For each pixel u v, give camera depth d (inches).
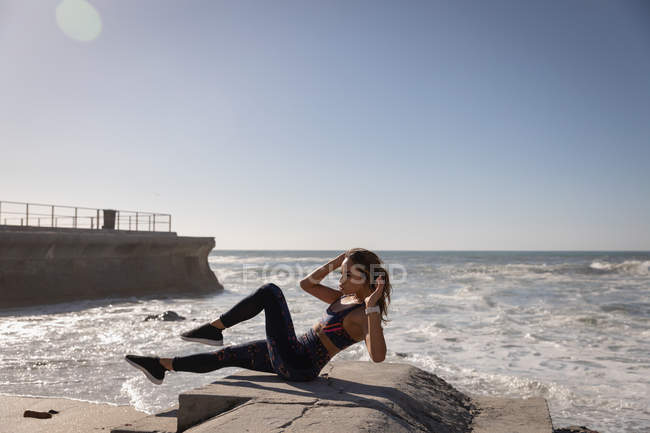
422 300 660.1
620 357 307.7
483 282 1045.2
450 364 283.7
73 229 725.9
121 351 299.0
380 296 120.1
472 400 150.1
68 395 197.6
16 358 274.7
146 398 193.3
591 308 560.4
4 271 584.4
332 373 140.6
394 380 134.0
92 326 417.7
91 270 695.1
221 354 131.5
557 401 216.4
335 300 138.1
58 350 301.9
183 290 853.2
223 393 114.2
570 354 316.2
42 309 564.1
